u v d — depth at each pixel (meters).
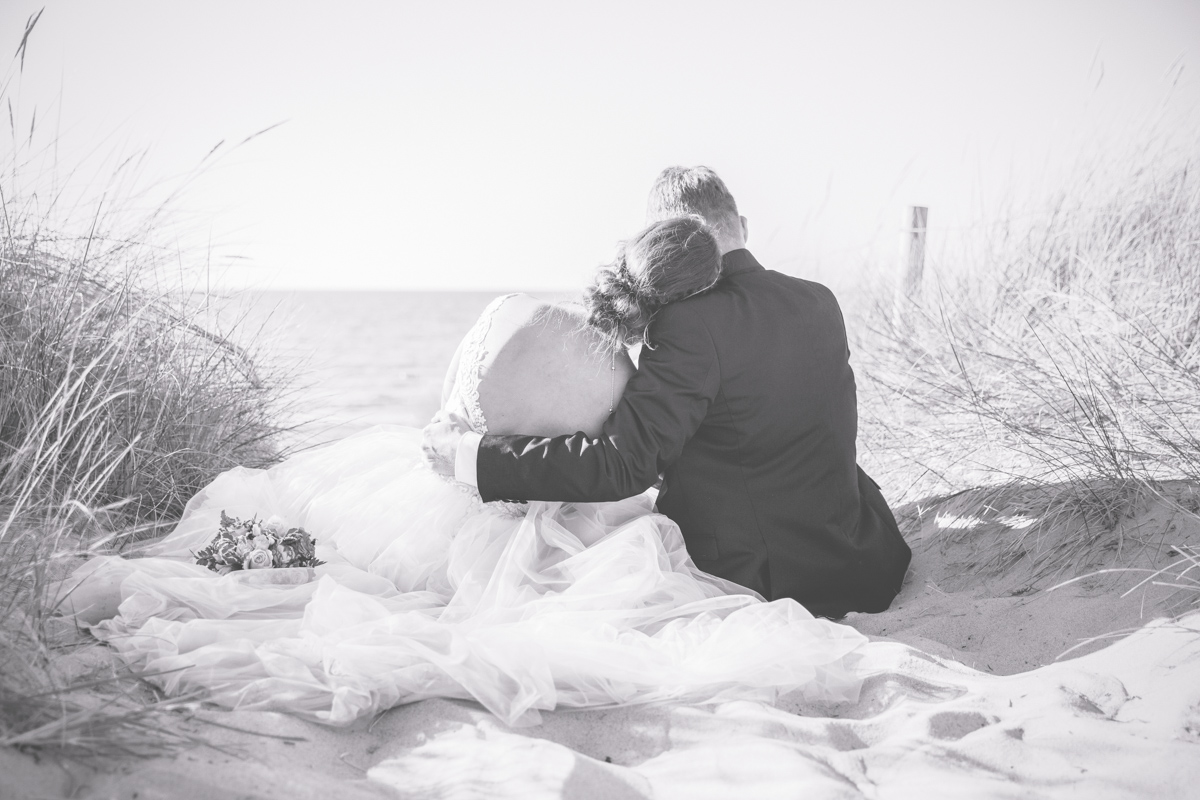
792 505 2.55
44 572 1.96
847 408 2.63
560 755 1.70
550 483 2.31
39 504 2.17
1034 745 1.73
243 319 3.80
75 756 1.50
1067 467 2.95
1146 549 2.55
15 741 1.47
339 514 2.75
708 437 2.54
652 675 2.04
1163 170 4.58
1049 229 4.73
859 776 1.67
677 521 2.63
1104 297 3.99
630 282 2.45
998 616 2.42
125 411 2.97
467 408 2.43
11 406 2.66
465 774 1.65
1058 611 2.36
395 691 1.96
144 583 2.24
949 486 3.46
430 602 2.45
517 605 2.31
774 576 2.56
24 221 3.19
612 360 2.46
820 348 2.56
